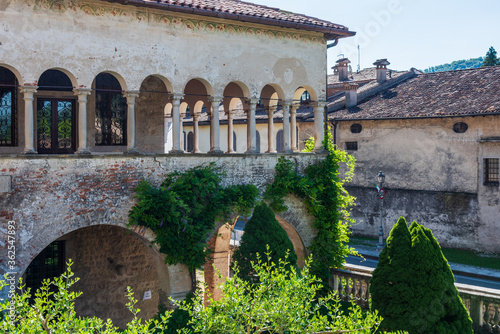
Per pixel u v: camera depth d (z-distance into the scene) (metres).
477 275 24.84
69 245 17.27
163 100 19.61
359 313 9.48
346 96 37.59
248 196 15.59
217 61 15.86
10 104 16.42
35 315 7.51
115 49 14.09
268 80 16.94
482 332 13.12
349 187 35.25
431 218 31.30
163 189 14.26
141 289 18.69
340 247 18.08
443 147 30.80
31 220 12.77
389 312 12.52
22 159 12.65
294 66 17.52
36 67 12.99
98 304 17.75
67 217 13.23
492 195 28.75
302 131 37.56
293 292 9.26
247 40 16.45
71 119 17.66
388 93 37.12
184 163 15.09
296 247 17.80
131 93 14.35
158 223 14.13
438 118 30.80
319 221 17.62
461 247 30.08
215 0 17.23
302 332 8.77
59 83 17.31
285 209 16.72
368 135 34.34
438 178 31.09
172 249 14.23
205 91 20.19
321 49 18.17
